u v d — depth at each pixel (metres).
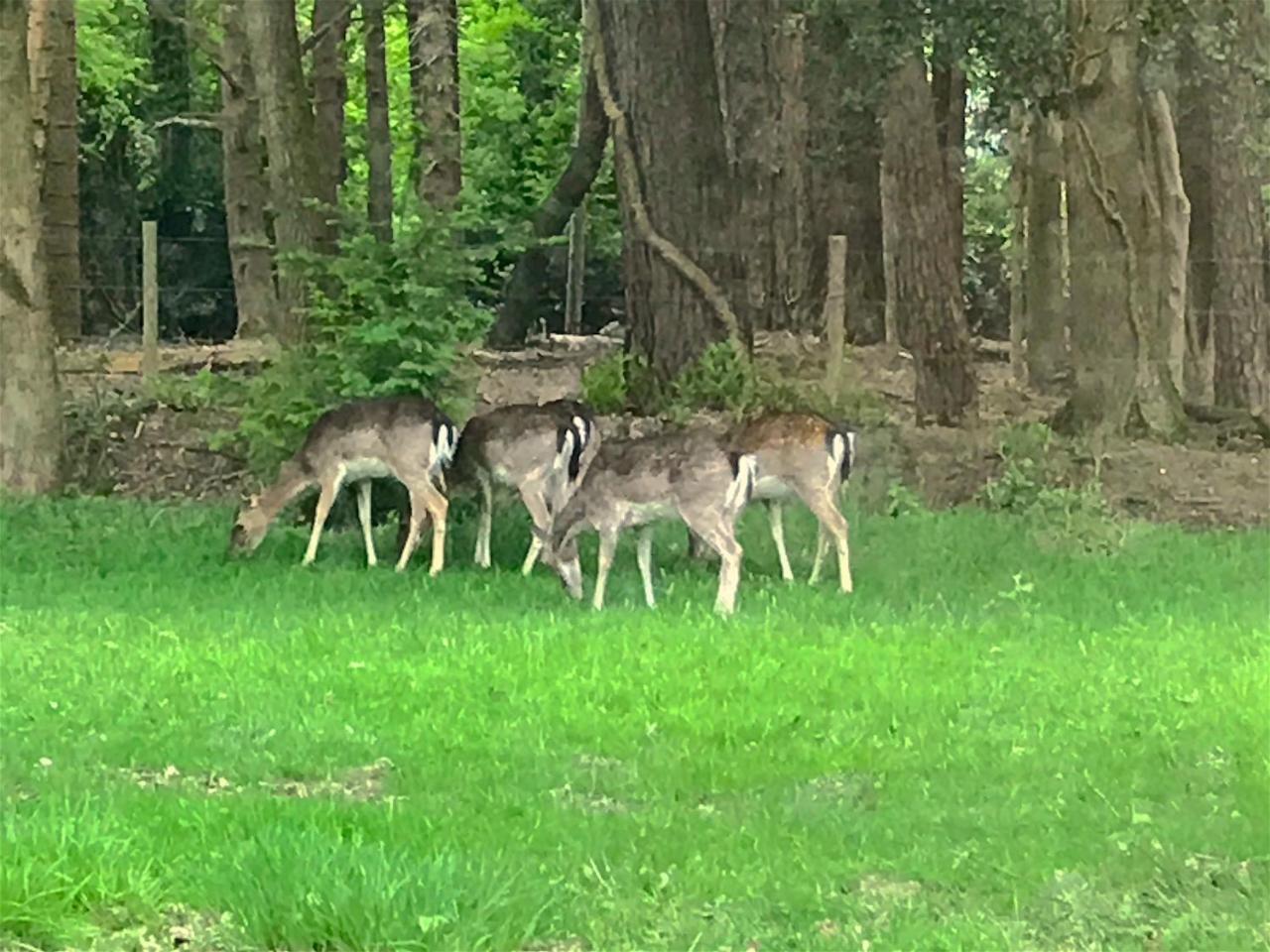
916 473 17.53
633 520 11.88
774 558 14.08
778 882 6.18
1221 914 6.03
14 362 16.44
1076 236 19.33
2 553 13.44
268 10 18.48
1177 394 19.88
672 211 20.05
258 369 19.67
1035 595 12.50
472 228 14.19
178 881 5.83
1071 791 7.42
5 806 6.74
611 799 7.37
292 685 9.05
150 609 11.30
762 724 8.41
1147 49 19.47
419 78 19.00
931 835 6.79
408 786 7.36
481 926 5.54
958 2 17.16
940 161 19.84
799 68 25.55
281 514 15.06
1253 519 16.69
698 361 19.86
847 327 28.94
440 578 12.90
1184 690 9.24
